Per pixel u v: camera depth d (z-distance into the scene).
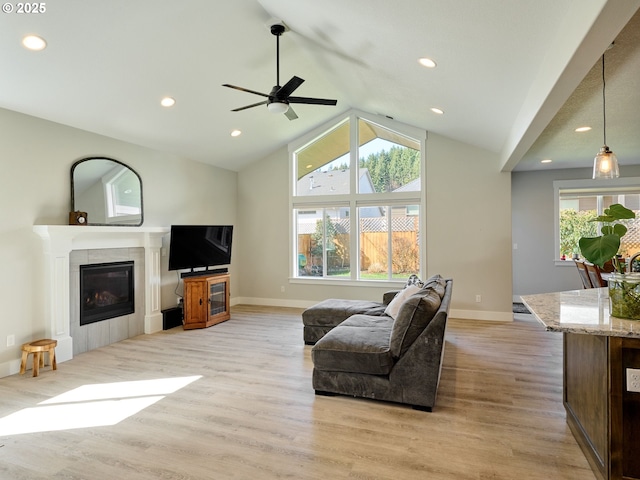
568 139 4.64
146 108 4.50
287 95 3.69
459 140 5.84
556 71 2.31
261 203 7.21
